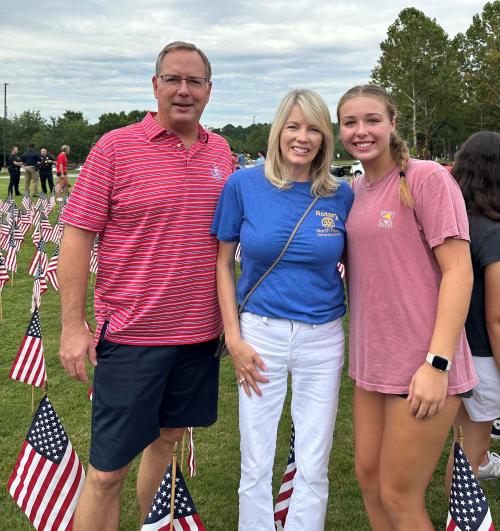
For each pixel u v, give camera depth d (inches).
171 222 99.0
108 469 101.6
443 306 87.0
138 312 100.4
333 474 149.9
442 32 2100.1
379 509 104.6
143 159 97.6
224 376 218.5
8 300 332.8
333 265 100.7
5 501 136.1
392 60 2112.5
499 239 105.7
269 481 105.3
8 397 196.1
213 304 106.9
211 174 102.4
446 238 86.7
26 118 3572.8
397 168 93.1
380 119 92.2
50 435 108.2
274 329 99.5
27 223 595.5
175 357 104.0
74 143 3314.5
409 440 92.3
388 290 92.0
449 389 90.3
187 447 164.2
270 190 98.6
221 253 103.2
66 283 99.7
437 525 127.6
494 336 109.3
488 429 123.6
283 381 103.3
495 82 1840.6
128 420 102.1
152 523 81.0
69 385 207.0
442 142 2480.3
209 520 131.0
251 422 102.7
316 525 105.7
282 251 97.0
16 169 957.8
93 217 98.0
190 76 97.0
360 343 97.5
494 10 1998.0
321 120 95.2
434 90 2057.1
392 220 90.8
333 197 99.3
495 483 141.2
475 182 108.7
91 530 103.9
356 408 102.8
